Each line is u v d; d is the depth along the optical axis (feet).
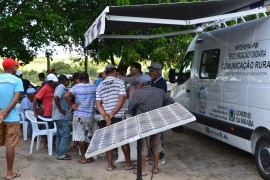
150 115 12.26
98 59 41.63
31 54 38.78
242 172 19.89
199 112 25.34
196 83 25.88
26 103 27.58
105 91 19.48
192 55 27.43
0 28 32.73
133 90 24.13
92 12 38.17
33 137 23.71
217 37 23.48
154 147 19.39
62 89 21.62
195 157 23.17
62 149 22.26
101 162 22.00
